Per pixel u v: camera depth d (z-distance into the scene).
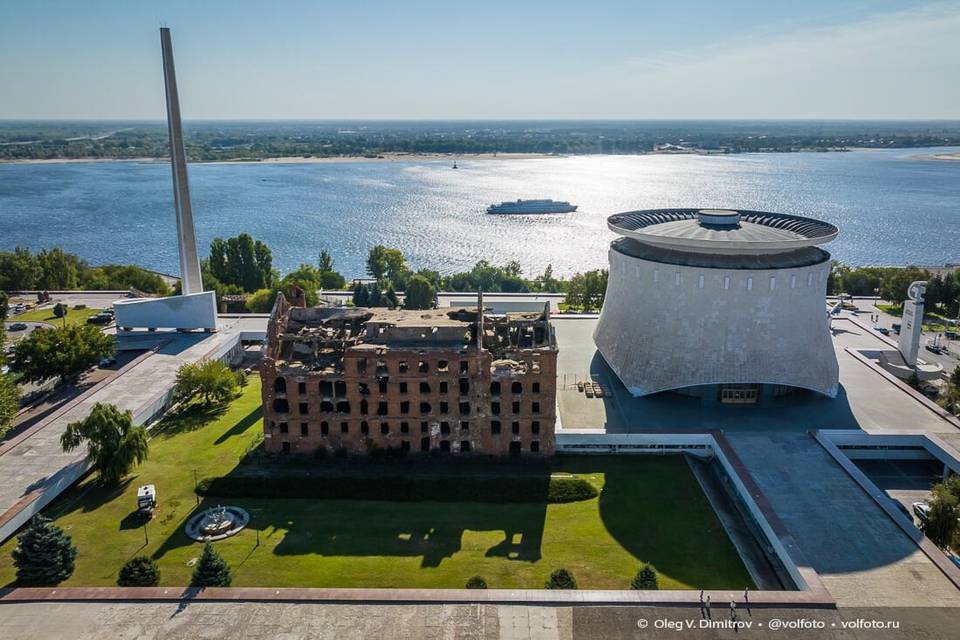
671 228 109.75
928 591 61.44
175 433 99.69
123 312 139.00
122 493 83.19
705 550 71.69
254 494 82.44
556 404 98.25
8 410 91.38
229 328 145.62
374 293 173.50
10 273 190.00
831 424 95.38
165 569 68.44
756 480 80.25
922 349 142.50
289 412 91.19
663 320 102.19
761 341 98.25
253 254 197.12
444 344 92.25
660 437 92.06
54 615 60.41
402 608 60.94
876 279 198.12
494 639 57.06
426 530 75.69
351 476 86.75
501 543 73.19
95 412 83.00
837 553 66.75
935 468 91.19
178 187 134.50
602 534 74.75
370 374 89.31
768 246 95.12
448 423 91.00
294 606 61.41
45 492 78.56
